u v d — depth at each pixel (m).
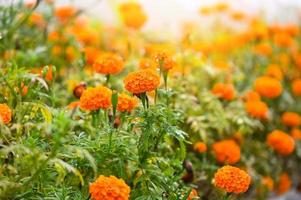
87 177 2.83
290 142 4.44
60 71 4.56
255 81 5.04
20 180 2.59
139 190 2.90
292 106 5.65
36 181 2.63
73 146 2.58
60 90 4.29
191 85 4.37
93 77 4.06
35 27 4.84
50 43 4.71
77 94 3.43
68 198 2.67
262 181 4.54
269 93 4.76
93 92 2.85
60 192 2.68
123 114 2.93
